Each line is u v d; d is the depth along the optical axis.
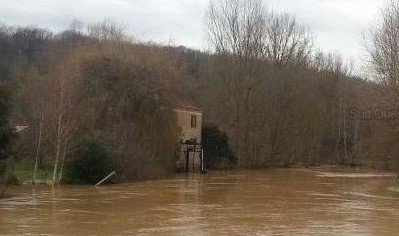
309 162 85.44
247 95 75.69
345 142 89.06
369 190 40.47
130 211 25.58
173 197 32.78
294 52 83.31
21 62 75.81
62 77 44.94
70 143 40.41
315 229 20.91
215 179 50.53
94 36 65.19
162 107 50.56
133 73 48.53
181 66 64.31
